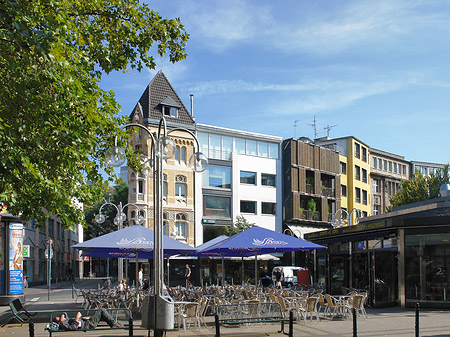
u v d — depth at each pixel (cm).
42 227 1369
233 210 4825
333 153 5941
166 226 4394
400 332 1350
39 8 961
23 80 963
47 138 1166
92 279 7412
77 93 1062
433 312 1802
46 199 1234
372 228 2053
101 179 1541
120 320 1280
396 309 1919
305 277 2895
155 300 1195
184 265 4381
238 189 4897
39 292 3816
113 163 1220
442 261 1892
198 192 4606
